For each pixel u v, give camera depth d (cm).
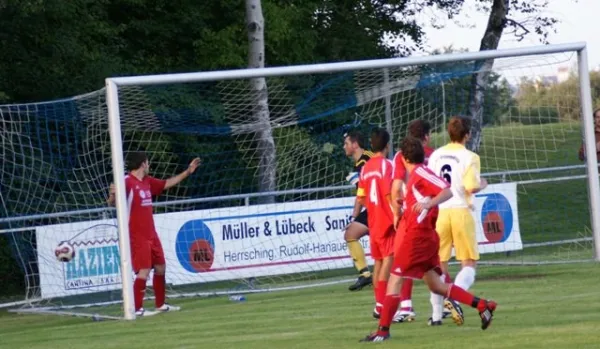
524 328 2339
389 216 2588
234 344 2427
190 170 3466
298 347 2294
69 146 4281
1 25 4778
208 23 6069
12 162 4256
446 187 2267
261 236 3978
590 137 3859
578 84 3888
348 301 3259
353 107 4581
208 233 3919
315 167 4791
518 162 4644
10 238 4328
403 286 2594
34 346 2722
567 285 3228
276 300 3488
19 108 4209
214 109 4541
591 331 2223
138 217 3294
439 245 2402
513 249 4150
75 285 3747
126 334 2830
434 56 3678
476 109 4253
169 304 3650
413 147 2292
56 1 4775
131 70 5494
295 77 4644
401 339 2291
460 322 2381
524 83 4128
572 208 4712
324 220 4059
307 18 6412
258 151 4644
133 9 5856
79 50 5050
